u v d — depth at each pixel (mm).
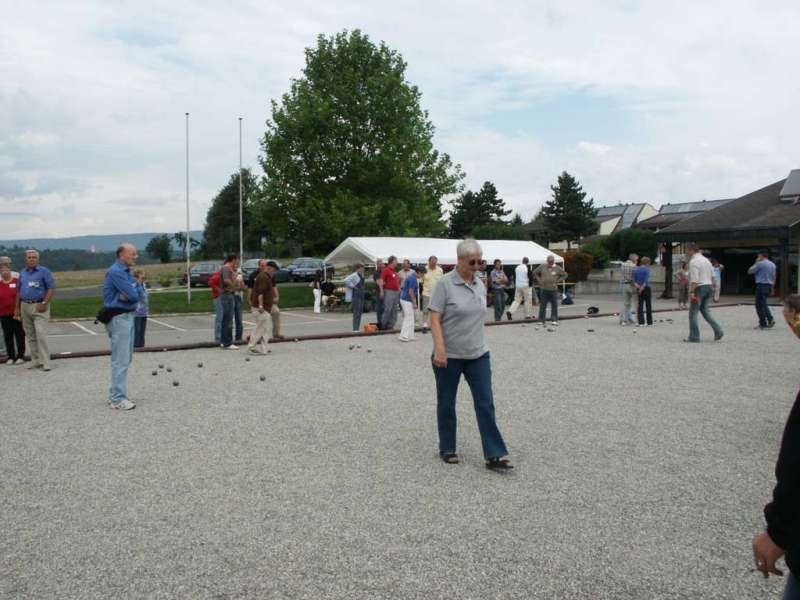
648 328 17562
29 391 9133
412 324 15469
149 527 4281
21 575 3623
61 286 48844
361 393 8859
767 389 8969
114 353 7992
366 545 3986
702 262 14031
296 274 45438
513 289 29688
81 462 5754
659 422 7129
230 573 3635
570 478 5258
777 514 1878
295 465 5625
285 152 32406
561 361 11641
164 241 87500
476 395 5527
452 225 85250
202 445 6277
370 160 32000
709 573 3627
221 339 13859
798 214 30109
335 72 32875
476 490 4973
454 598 3354
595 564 3730
